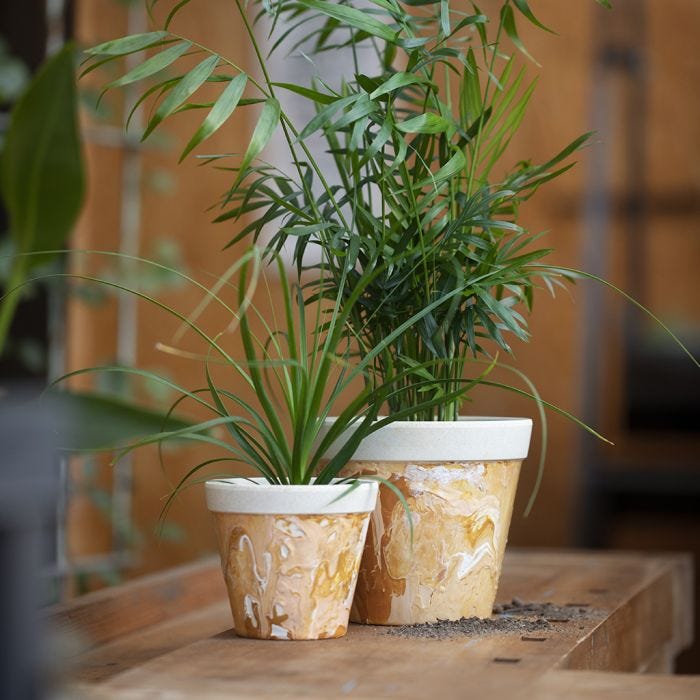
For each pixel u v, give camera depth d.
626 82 4.54
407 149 1.37
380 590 1.38
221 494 1.28
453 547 1.38
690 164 4.53
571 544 4.30
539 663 1.12
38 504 0.72
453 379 1.29
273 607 1.26
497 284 1.39
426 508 1.37
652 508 4.43
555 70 4.42
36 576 0.73
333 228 1.35
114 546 3.96
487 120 1.50
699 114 4.51
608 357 4.52
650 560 2.02
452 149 1.41
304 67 4.20
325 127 1.28
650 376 4.45
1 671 0.71
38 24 3.58
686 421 4.42
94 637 1.47
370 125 1.41
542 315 4.36
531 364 4.35
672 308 4.51
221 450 4.22
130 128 3.90
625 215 4.53
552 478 4.34
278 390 3.79
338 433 1.31
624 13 4.51
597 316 4.30
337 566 1.27
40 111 2.12
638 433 4.49
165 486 4.24
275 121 1.21
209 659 1.16
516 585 1.74
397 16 1.37
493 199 1.38
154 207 4.34
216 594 1.86
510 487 1.43
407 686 1.02
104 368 1.22
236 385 4.21
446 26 1.33
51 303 3.53
